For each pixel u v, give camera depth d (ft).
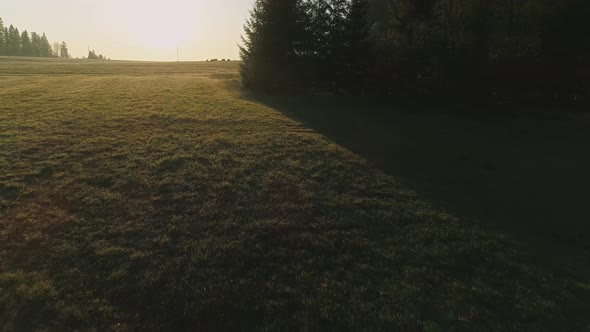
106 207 23.97
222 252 20.17
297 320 16.15
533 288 18.79
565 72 75.92
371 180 30.60
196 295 17.24
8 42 423.23
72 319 15.70
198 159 32.32
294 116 51.60
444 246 21.77
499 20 81.51
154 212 23.67
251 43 72.79
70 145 34.24
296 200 26.12
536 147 49.90
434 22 76.13
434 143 46.47
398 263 20.11
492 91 74.74
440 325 15.98
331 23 71.41
